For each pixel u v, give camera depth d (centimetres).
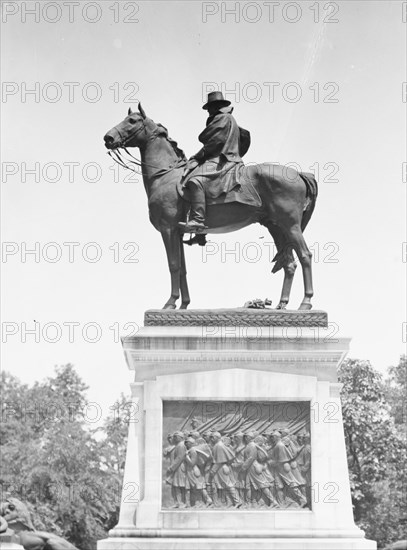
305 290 1970
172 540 1803
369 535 4847
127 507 1850
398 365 5531
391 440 4788
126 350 1905
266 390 1891
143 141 2053
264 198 2002
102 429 5244
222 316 1923
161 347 1902
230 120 2030
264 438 1880
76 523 4894
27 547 1806
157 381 1897
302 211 2009
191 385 1894
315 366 1905
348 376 4856
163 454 1878
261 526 1831
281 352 1897
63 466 4944
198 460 1867
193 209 1977
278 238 2045
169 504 1858
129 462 1870
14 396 5806
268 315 1923
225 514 1836
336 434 1880
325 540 1805
